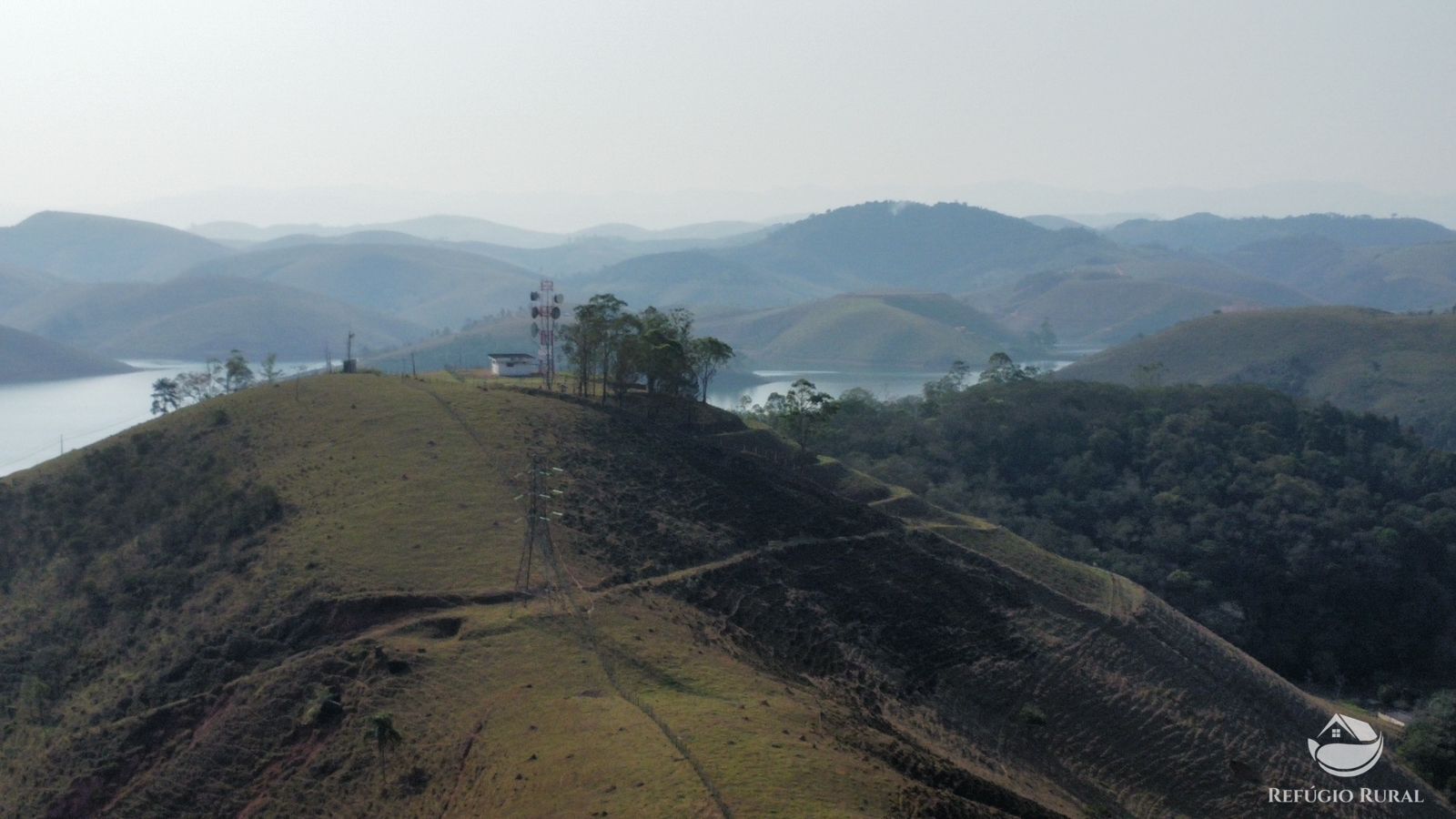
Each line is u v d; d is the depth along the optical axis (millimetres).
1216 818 97125
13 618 102500
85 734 82875
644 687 81000
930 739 92688
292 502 110438
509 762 69250
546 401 144625
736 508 126188
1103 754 102188
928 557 127688
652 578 105312
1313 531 191125
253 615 91625
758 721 76188
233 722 80125
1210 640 129125
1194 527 196125
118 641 94875
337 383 146375
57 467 128000
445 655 83875
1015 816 72750
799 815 59656
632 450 133750
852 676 100062
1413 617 177125
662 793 61531
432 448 123188
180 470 122188
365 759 73875
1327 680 169750
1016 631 118000
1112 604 130500
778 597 109312
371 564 96875
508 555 100938
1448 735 126375
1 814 77938
